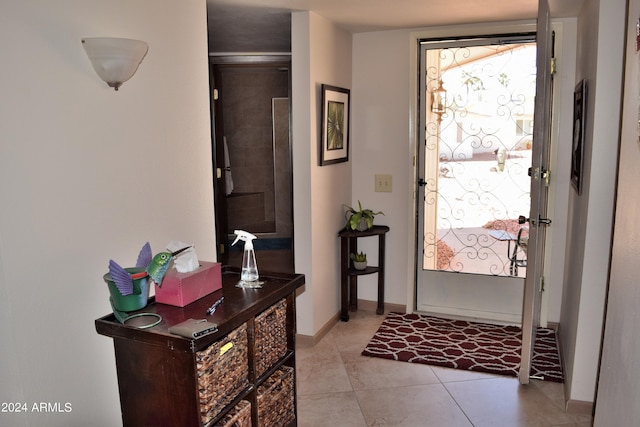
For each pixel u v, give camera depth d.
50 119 1.44
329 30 3.47
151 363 1.56
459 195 3.89
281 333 2.00
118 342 1.60
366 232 3.85
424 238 4.04
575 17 3.38
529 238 2.69
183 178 2.05
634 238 1.48
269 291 1.88
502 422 2.55
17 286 1.37
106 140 1.65
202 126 2.17
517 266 3.81
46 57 1.42
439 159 3.91
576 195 2.99
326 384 2.97
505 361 3.22
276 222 6.93
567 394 2.69
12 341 1.38
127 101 1.73
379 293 4.05
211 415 1.56
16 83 1.34
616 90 2.27
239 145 6.72
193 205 2.12
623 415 1.48
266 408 1.93
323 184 3.54
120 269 1.58
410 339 3.58
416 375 3.06
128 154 1.75
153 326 1.54
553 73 3.46
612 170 2.34
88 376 1.60
